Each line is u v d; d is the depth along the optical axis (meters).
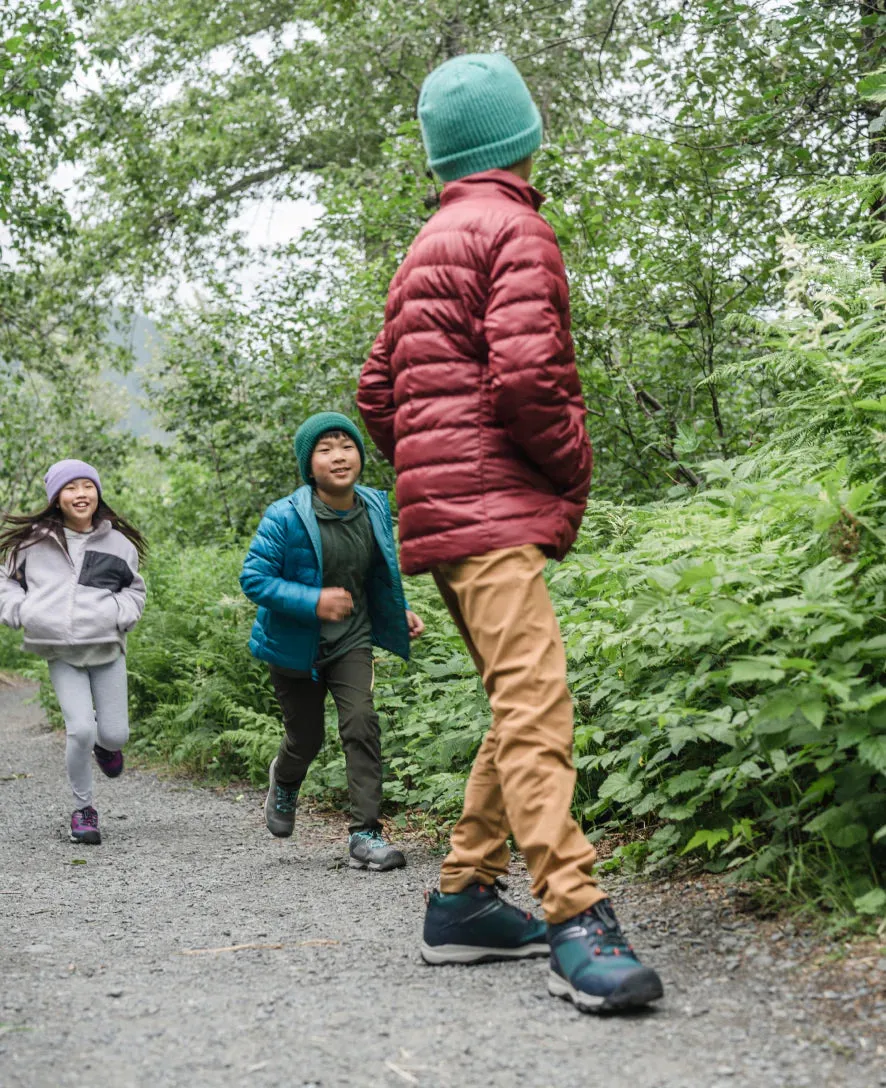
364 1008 2.48
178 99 18.36
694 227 7.30
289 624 4.38
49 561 5.15
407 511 2.60
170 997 2.63
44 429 18.61
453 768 4.84
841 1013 2.20
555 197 7.86
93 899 3.87
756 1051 2.08
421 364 2.58
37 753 8.77
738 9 6.58
